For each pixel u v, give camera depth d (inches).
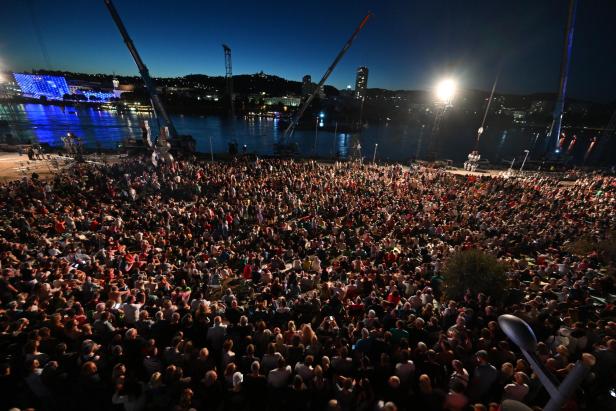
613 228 706.8
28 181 965.2
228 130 5743.1
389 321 367.9
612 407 256.2
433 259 578.2
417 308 420.2
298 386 250.1
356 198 993.5
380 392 265.3
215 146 3821.4
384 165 1819.6
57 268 463.8
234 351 316.2
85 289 414.9
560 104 2229.3
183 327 333.1
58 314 322.0
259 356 319.0
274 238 667.4
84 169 1200.2
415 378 276.4
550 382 108.2
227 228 723.4
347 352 300.0
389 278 489.1
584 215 853.8
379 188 1155.3
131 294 377.7
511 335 115.0
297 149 2218.3
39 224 691.4
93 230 700.7
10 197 839.7
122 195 919.0
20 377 271.4
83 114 6929.1
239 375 262.7
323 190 1067.3
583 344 321.1
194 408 224.5
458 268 456.8
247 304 465.4
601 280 489.1
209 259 567.8
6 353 290.4
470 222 828.6
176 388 250.7
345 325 376.2
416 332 336.8
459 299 445.1
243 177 1174.3
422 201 976.9
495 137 7199.8
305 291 515.2
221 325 320.8
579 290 445.7
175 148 1935.3
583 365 100.6
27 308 356.2
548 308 386.3
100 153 1701.5
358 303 416.5
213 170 1251.8
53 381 246.1
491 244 656.4
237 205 843.4
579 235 697.0
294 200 903.7
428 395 243.1
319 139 5142.7
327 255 651.5
